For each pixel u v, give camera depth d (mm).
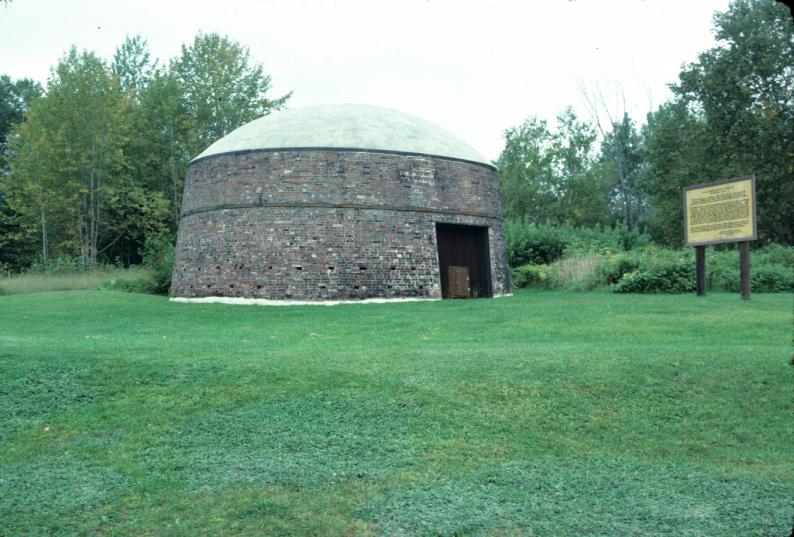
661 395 8773
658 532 5754
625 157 54844
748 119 33094
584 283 24547
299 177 21406
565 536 5723
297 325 15594
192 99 46406
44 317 18125
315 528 5961
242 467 7105
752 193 17922
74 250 43281
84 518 6148
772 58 32656
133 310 19594
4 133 49594
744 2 35188
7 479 6887
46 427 8133
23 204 41125
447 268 23422
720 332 13195
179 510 6289
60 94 40031
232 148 22406
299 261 21062
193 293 22641
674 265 22656
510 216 50844
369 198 21500
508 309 17359
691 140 37500
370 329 14719
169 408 8594
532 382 9172
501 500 6383
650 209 55938
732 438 7746
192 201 23359
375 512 6195
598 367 9641
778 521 5883
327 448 7539
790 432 7824
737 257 24766
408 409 8469
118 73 52625
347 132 22109
